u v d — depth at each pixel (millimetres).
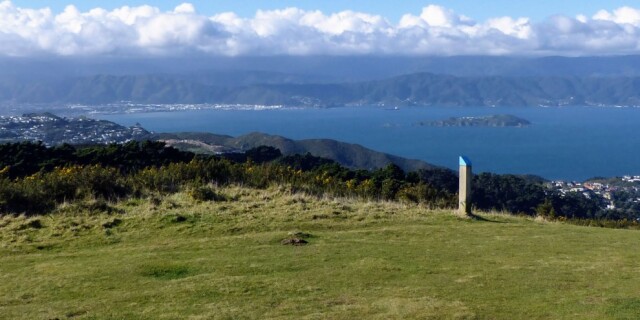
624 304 7953
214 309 8227
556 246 12125
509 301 8273
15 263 11266
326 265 10461
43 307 8617
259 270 10203
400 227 14031
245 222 14164
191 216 14531
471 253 11414
